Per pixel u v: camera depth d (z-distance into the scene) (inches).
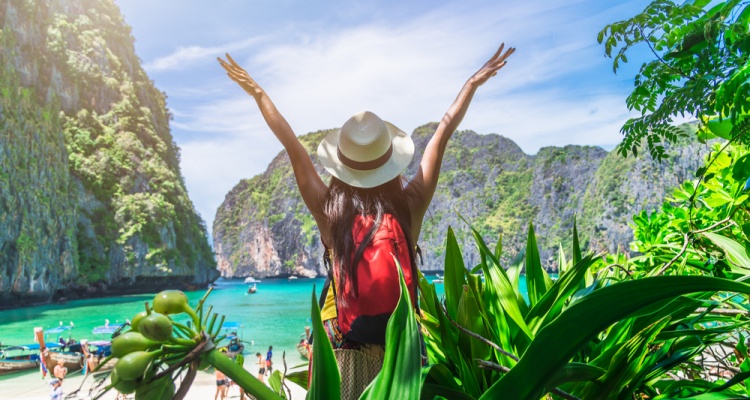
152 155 5344.5
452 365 61.8
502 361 58.8
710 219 99.0
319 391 34.3
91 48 5349.4
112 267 4244.6
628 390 55.8
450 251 65.5
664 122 65.7
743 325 58.8
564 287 61.9
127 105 5403.5
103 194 4473.4
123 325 31.9
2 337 2073.1
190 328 32.5
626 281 32.8
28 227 3238.2
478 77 66.6
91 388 30.0
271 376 56.9
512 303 59.1
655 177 6550.2
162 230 4731.8
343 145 60.0
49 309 3196.4
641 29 65.1
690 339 60.3
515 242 7544.3
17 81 3555.6
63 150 3991.1
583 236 7071.9
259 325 2564.0
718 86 57.2
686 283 32.6
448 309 66.1
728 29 57.9
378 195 58.1
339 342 54.3
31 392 884.0
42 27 4645.7
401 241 55.4
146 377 30.0
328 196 59.0
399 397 34.3
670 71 65.7
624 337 57.9
